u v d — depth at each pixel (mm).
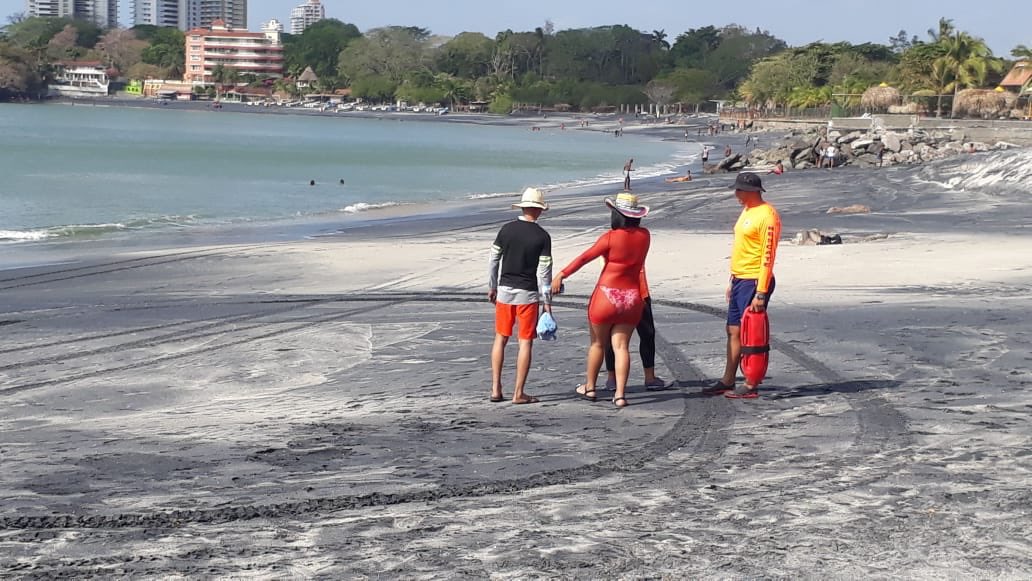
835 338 12031
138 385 11266
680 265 20484
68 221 35062
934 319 13055
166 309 16719
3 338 14211
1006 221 28250
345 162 79688
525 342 9414
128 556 5430
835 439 7812
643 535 5684
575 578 5039
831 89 134500
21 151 83562
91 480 7117
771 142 110688
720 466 7215
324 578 5086
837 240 22906
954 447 7445
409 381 10883
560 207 38625
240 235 30234
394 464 7445
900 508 6047
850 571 5062
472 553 5434
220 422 9156
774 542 5504
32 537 5754
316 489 6781
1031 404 8719
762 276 9117
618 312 9188
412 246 25703
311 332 14234
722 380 9648
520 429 8500
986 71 87438
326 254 24188
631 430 8359
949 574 5004
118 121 175875
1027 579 4941
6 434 8930
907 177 44438
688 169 72250
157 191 49094
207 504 6441
